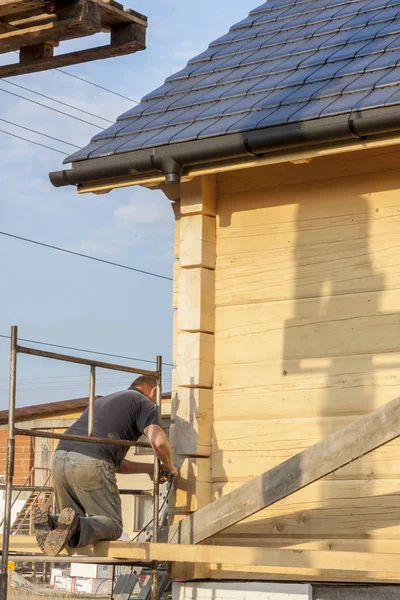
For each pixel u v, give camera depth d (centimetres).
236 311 580
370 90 489
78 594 1662
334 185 554
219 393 578
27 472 1986
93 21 525
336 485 528
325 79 532
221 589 538
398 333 521
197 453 566
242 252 582
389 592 515
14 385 514
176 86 638
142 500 1694
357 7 641
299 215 565
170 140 535
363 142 487
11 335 516
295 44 622
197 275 583
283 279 565
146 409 569
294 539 537
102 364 559
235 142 512
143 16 559
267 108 524
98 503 552
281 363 559
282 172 573
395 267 527
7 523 506
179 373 584
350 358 535
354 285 539
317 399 543
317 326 549
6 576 501
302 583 514
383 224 535
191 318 581
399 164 533
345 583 516
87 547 541
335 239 550
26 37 548
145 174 563
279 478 512
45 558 542
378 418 479
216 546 501
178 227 600
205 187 586
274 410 556
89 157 570
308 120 487
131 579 1160
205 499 566
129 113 621
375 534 511
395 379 518
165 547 515
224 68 632
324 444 495
